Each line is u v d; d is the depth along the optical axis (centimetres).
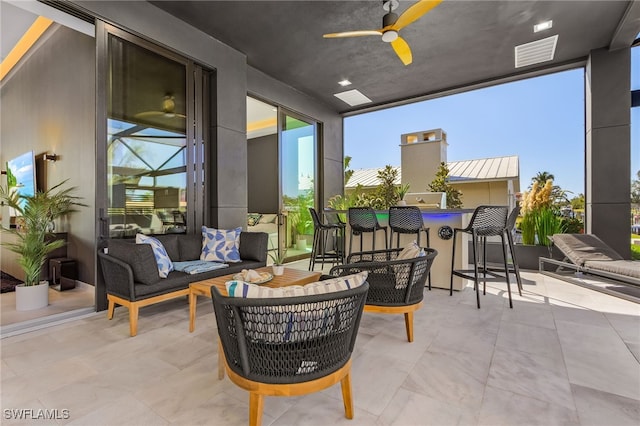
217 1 354
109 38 321
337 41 440
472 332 257
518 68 525
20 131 522
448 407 160
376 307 234
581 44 445
